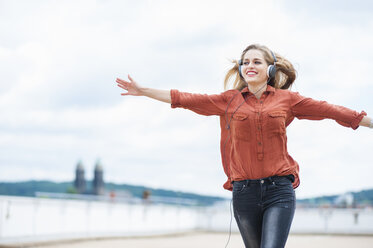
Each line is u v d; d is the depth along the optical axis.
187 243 13.16
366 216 19.66
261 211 3.58
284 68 3.86
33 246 10.10
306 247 12.11
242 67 3.75
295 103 3.65
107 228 13.91
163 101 3.80
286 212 3.49
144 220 16.38
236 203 3.67
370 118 3.55
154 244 12.39
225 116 3.75
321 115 3.64
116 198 14.64
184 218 20.00
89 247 10.59
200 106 3.77
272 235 3.39
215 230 21.28
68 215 11.94
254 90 3.73
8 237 9.65
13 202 9.81
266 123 3.56
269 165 3.56
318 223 20.08
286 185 3.55
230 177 3.81
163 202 18.06
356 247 12.24
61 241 11.27
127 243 12.23
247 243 3.75
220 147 3.83
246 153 3.60
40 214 10.75
